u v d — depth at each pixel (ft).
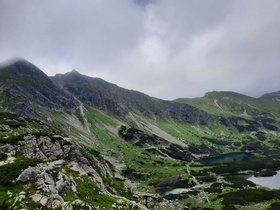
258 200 568.82
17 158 321.32
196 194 650.43
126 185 440.04
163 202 552.00
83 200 247.50
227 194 617.62
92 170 382.83
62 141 413.59
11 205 198.90
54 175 266.16
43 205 203.41
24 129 504.84
